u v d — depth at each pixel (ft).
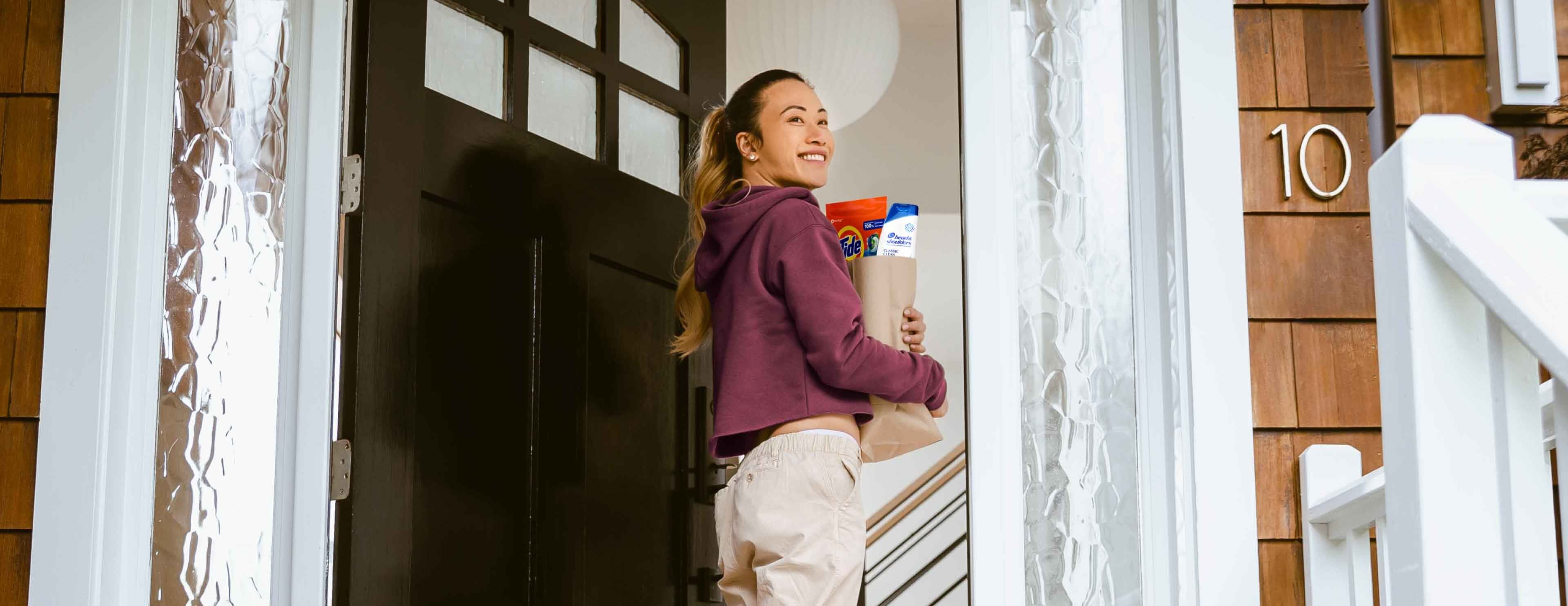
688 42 9.20
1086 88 7.01
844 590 6.26
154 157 6.80
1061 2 7.12
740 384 6.36
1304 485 6.28
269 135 7.01
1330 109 6.71
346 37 7.09
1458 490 3.15
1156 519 6.59
